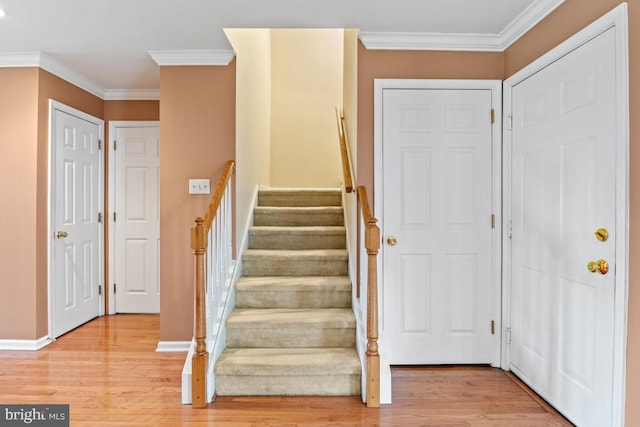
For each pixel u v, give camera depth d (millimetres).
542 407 2176
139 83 3682
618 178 1666
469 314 2717
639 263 1589
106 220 3943
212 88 2953
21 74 3006
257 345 2557
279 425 2004
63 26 2500
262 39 4102
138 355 2900
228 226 2842
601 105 1767
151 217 3953
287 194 3916
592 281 1832
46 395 2291
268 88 4516
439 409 2162
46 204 3133
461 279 2707
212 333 2367
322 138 4680
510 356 2613
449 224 2695
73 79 3416
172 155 2957
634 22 1600
